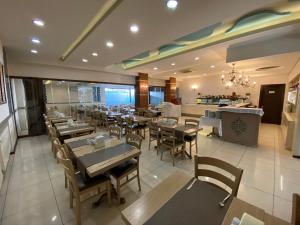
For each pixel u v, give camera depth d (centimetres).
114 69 705
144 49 390
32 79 521
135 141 235
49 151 377
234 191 117
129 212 94
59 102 766
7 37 304
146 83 837
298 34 320
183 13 221
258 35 326
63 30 275
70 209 188
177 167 293
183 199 105
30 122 519
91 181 173
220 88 915
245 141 414
